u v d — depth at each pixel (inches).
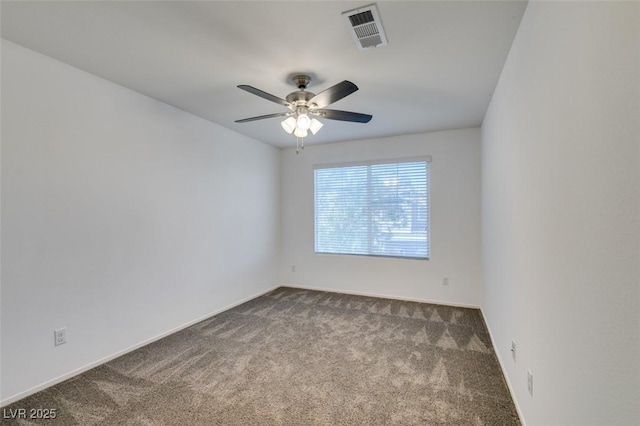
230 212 155.9
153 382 86.7
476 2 62.0
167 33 73.2
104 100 98.1
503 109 90.6
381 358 101.1
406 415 72.7
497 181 100.8
